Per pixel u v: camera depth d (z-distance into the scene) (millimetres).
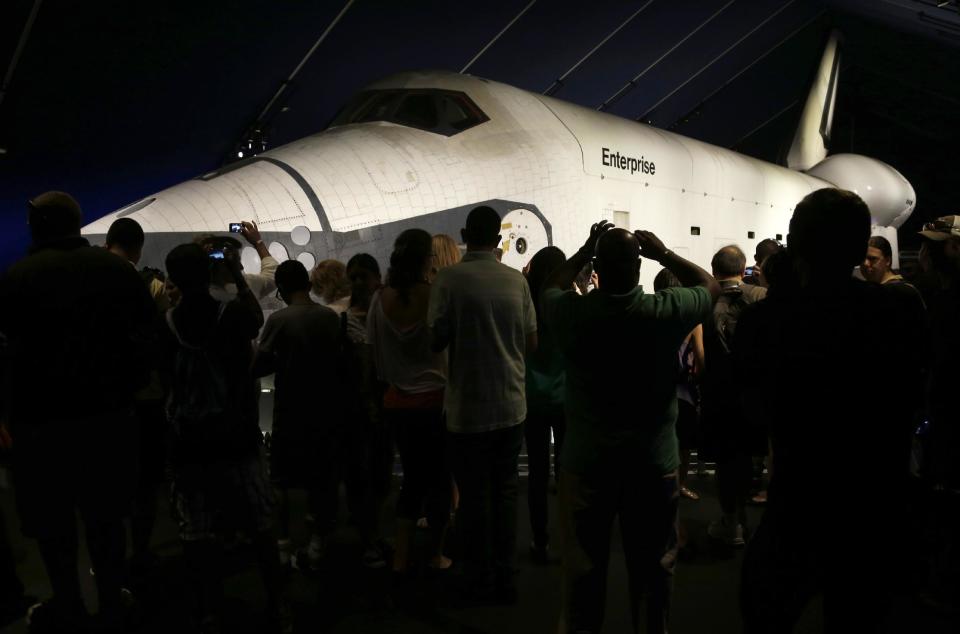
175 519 3146
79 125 8719
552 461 6230
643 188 7887
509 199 6402
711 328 4000
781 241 11266
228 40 8617
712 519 4781
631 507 2711
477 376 3375
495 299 3377
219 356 3021
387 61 10492
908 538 1990
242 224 4387
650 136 8516
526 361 4055
